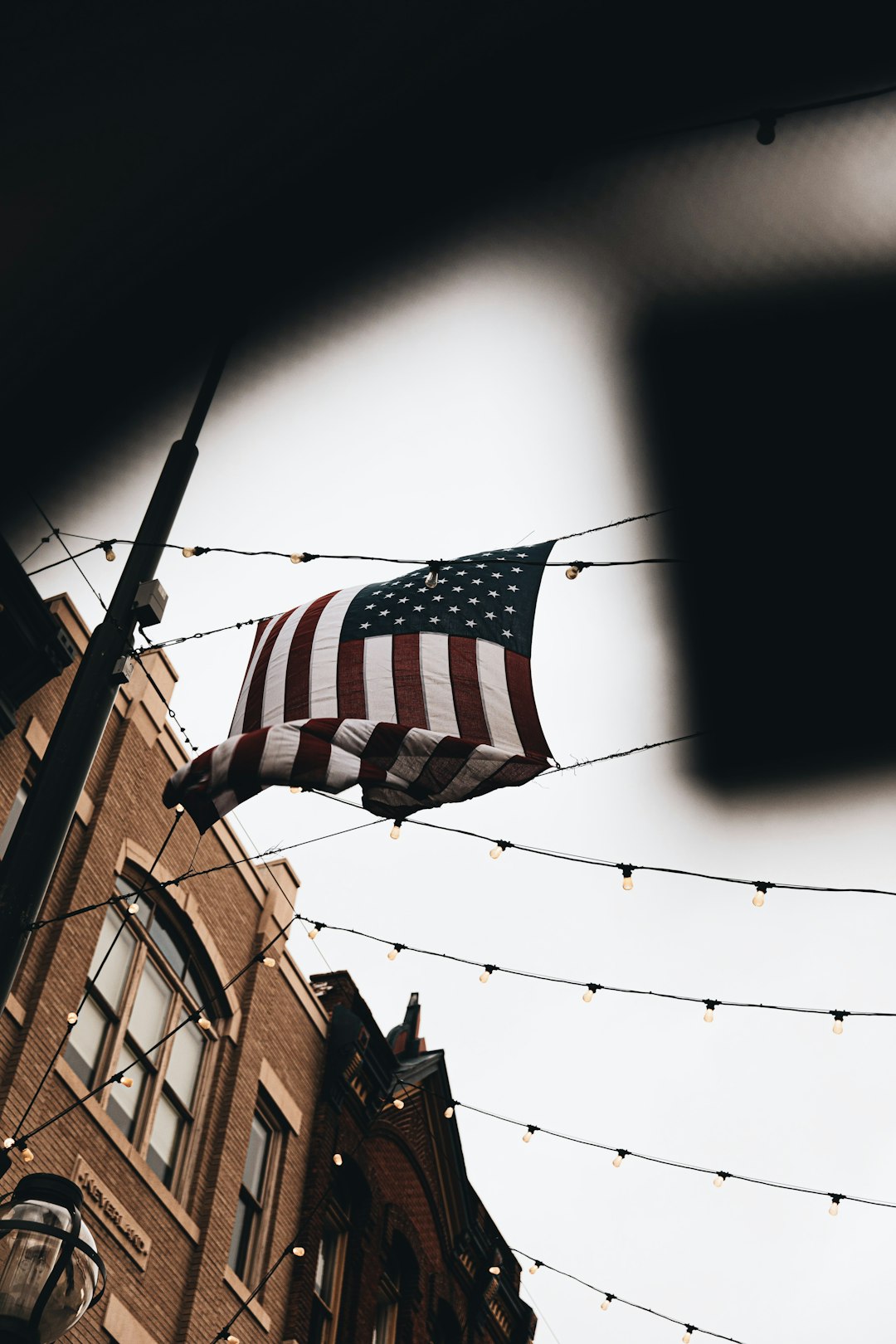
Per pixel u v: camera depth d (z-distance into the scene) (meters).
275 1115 18.09
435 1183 22.48
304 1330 17.09
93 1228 13.50
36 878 7.41
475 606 11.43
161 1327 14.33
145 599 8.70
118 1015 15.03
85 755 7.96
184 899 16.52
